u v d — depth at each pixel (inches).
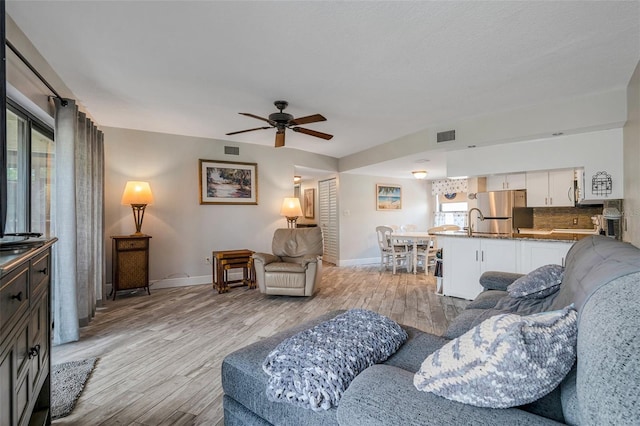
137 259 170.2
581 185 163.0
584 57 101.0
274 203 231.9
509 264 153.5
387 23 82.1
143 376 85.8
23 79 88.7
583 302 37.6
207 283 204.8
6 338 39.6
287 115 134.8
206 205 207.0
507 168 165.8
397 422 31.8
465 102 140.6
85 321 124.3
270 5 74.5
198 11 76.7
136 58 99.9
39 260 56.4
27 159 104.7
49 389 63.2
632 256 40.1
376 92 128.2
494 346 33.9
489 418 31.5
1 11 44.6
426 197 325.1
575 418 32.0
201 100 136.3
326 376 44.3
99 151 152.3
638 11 77.4
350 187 283.6
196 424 66.5
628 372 24.5
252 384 51.9
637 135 109.5
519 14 78.7
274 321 131.3
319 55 98.3
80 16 78.5
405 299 167.3
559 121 139.9
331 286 198.1
